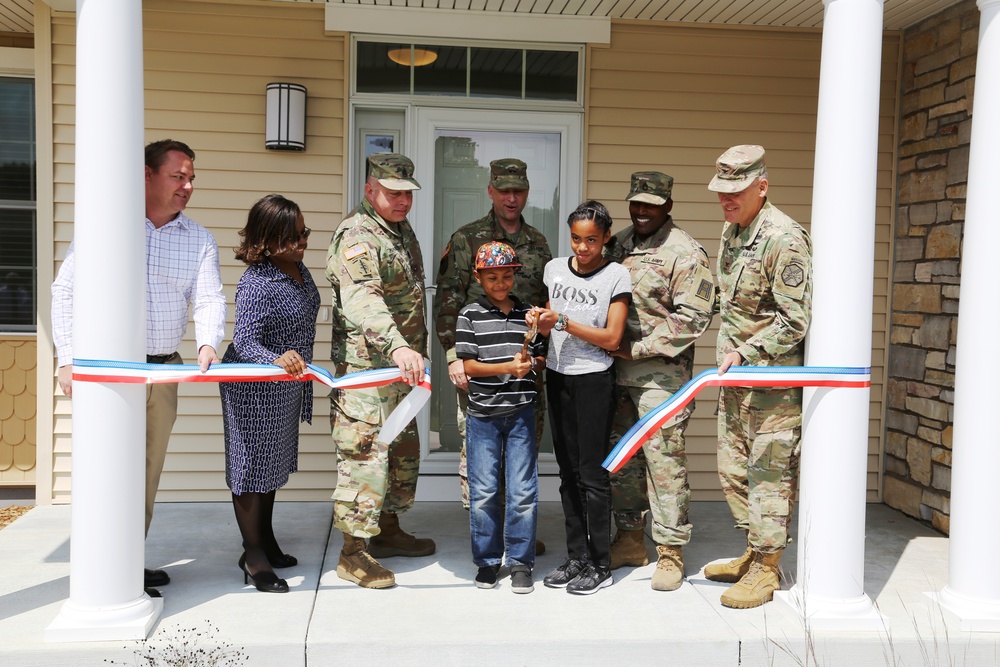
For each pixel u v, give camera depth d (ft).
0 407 17.04
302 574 11.91
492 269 10.76
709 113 16.30
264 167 15.51
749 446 11.12
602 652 9.75
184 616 10.27
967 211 10.95
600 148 16.12
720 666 9.86
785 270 10.43
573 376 11.25
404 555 12.88
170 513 14.92
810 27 16.30
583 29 15.84
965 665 10.11
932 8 15.01
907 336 16.10
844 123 10.22
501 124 15.96
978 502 10.68
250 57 15.38
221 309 10.86
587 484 11.39
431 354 16.21
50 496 15.44
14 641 9.46
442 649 9.62
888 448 16.69
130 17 9.52
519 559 11.36
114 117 9.45
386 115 15.96
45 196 15.15
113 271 9.51
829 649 9.94
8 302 17.30
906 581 12.16
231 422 10.87
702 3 14.98
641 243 11.78
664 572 11.53
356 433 11.26
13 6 15.25
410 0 15.08
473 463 11.37
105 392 9.52
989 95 10.62
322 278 15.75
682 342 11.21
